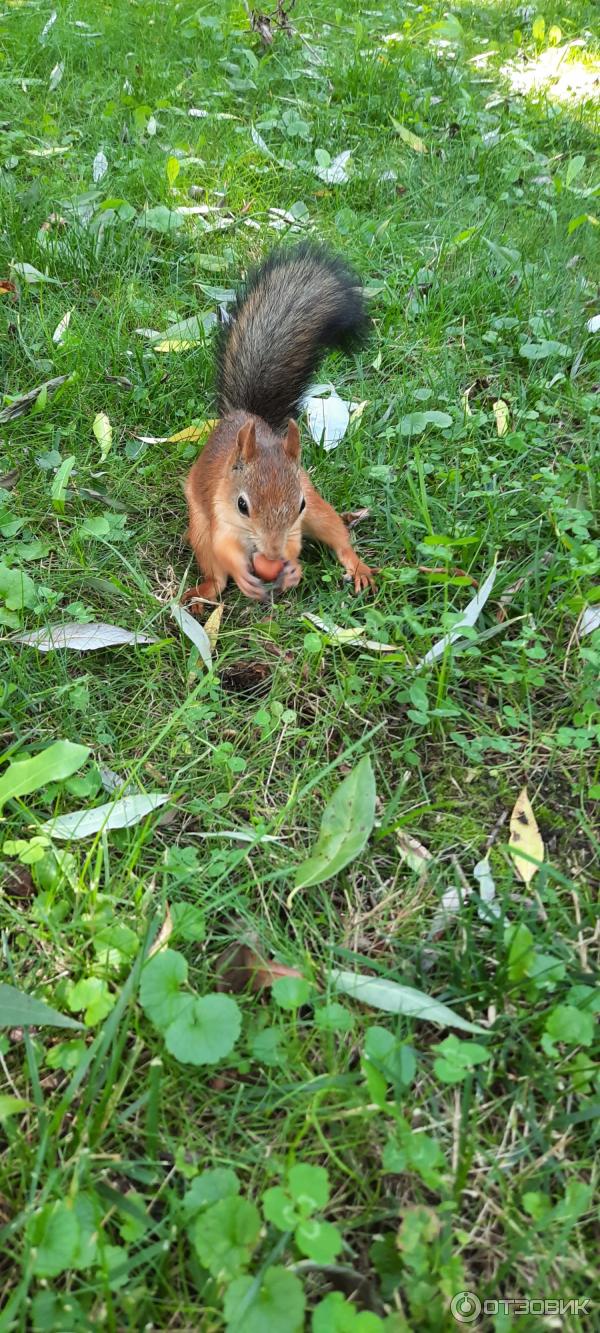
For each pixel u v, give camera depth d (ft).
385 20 4.51
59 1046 0.97
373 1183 0.92
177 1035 0.93
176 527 1.80
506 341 2.28
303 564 1.75
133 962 1.02
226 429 1.73
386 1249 0.86
